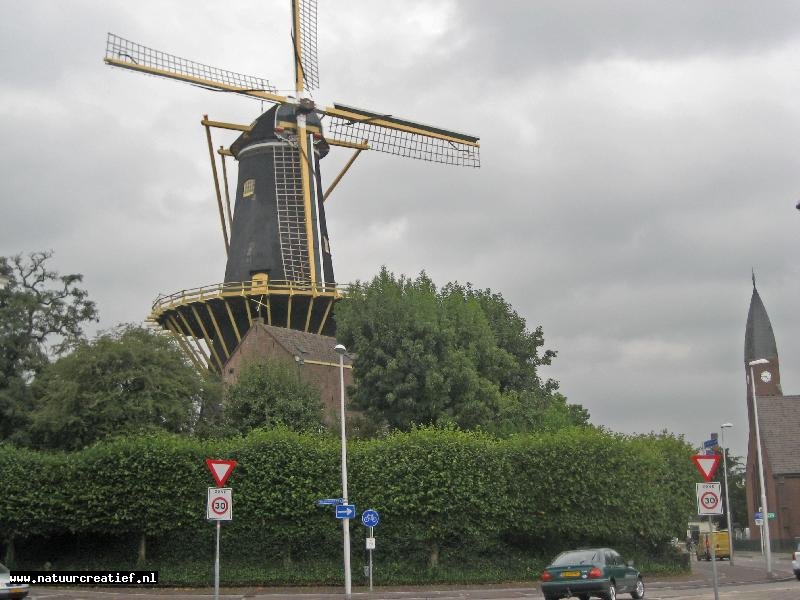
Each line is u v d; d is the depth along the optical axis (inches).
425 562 1544.0
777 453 3459.6
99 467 1528.1
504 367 2226.9
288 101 2807.6
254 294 2603.3
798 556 1692.9
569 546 1670.8
